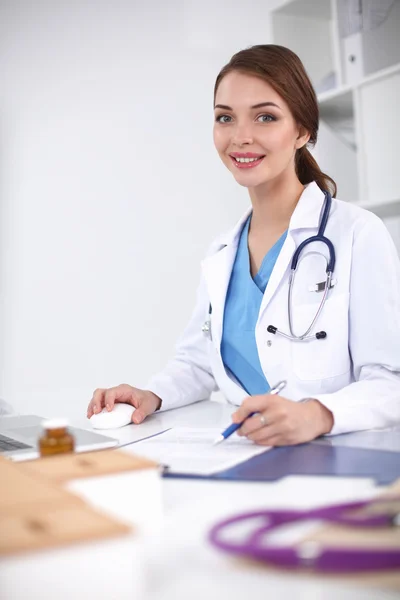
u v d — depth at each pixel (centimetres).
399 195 225
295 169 149
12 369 354
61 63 348
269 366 132
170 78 338
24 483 63
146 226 344
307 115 137
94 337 349
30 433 113
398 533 55
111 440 102
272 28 263
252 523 60
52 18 349
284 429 98
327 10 266
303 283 132
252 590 48
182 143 339
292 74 133
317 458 90
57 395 350
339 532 56
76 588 48
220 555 54
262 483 78
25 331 353
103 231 347
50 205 350
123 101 343
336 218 136
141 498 65
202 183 340
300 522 60
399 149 224
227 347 143
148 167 342
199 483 80
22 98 352
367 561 49
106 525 52
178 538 59
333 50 274
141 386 345
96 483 64
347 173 266
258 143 132
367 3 236
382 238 129
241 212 341
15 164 353
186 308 342
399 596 49
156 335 345
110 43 343
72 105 348
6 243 354
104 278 347
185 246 342
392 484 74
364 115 236
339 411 106
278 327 132
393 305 124
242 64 132
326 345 128
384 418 111
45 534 50
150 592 48
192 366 153
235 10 325
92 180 347
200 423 123
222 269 146
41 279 352
